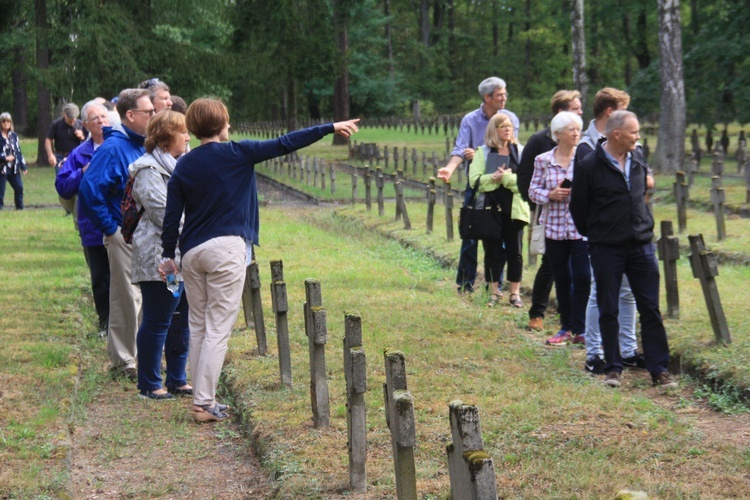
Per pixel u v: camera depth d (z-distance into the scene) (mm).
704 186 21641
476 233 10117
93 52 32562
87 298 10445
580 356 8141
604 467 5141
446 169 10289
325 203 24609
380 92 71812
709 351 7523
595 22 52250
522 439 5656
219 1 37062
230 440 6293
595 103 7438
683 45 39125
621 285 7703
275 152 6270
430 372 7305
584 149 7398
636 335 8531
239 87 67750
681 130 26609
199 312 6406
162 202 6652
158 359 7156
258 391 6953
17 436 5812
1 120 19531
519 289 10781
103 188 7199
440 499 4703
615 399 6492
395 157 33094
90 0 33219
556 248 8445
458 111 83000
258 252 14398
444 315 9555
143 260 6781
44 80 32562
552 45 78125
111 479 5613
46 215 18516
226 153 6188
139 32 34469
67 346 8125
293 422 6137
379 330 8766
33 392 6750
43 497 4914
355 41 67562
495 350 8023
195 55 35219
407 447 4109
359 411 4961
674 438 5652
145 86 8258
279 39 39281
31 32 33531
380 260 14055
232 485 5492
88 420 6660
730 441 5719
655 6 47375
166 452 6074
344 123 6332
